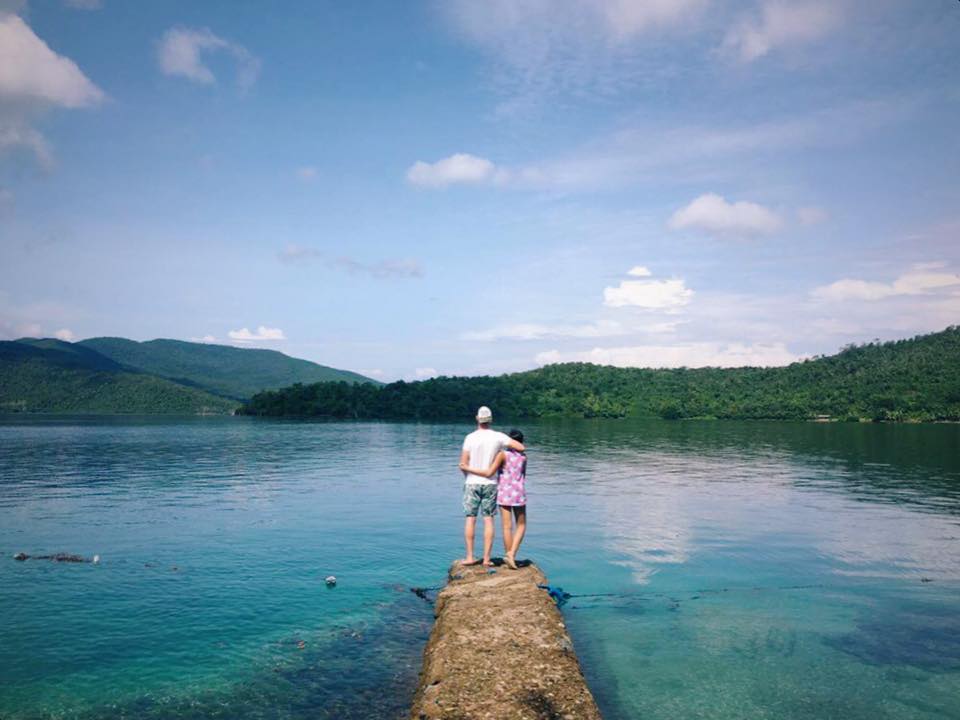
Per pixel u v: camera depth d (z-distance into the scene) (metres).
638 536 17.09
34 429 90.25
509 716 6.88
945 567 14.05
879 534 17.48
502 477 12.27
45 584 12.33
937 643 9.63
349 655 9.07
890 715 7.38
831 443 61.06
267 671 8.48
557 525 18.61
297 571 13.42
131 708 7.38
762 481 29.84
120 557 14.49
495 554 14.80
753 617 10.80
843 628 10.28
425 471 34.19
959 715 7.38
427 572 13.41
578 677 7.82
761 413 138.38
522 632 9.08
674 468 36.31
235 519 19.33
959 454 47.00
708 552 15.33
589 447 55.50
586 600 11.70
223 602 11.32
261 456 44.56
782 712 7.45
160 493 25.20
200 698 7.66
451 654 8.34
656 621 10.62
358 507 21.72
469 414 161.12
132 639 9.52
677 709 7.53
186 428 95.25
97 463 38.84
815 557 14.87
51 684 7.98
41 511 20.70
